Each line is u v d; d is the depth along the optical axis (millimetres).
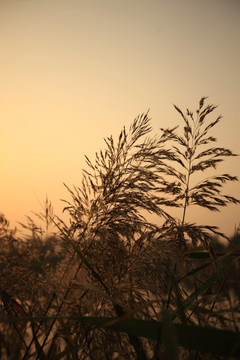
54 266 2037
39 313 1862
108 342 1800
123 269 1950
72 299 1912
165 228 1984
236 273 1390
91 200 2133
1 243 1898
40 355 1632
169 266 1930
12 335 1521
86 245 2061
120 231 2008
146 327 1326
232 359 1271
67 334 1711
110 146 2229
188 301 1735
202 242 1810
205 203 2043
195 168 2252
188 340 1250
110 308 1928
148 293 1874
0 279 1845
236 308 1678
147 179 2184
